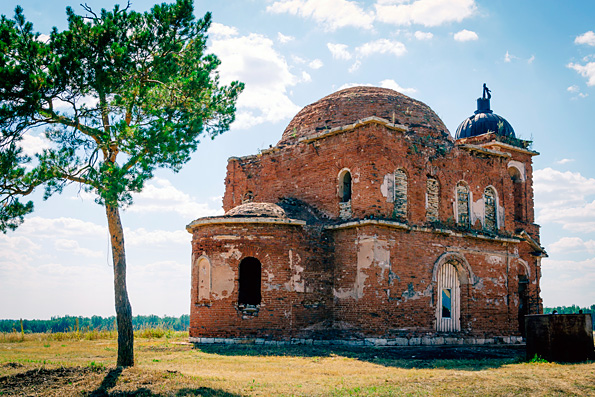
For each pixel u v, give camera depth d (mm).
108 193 14383
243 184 32969
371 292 23969
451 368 17188
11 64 14297
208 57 18484
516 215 34469
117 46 15219
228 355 20656
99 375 14484
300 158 29016
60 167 14969
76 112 15555
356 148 25719
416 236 26000
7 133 14656
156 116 16562
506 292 29828
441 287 26906
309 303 24797
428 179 27609
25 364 16641
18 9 15047
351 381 14656
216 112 18125
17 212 15477
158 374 14695
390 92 30844
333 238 25984
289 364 18156
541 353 18391
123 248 15953
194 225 25781
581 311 18906
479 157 30125
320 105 30703
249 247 24578
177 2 16984
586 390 13266
